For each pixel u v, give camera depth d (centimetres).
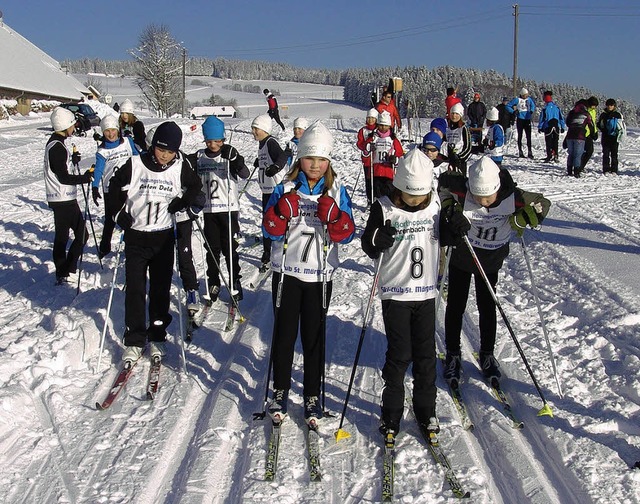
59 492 338
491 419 416
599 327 553
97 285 702
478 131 1496
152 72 5619
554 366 445
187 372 484
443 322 588
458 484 346
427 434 388
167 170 482
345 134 2683
